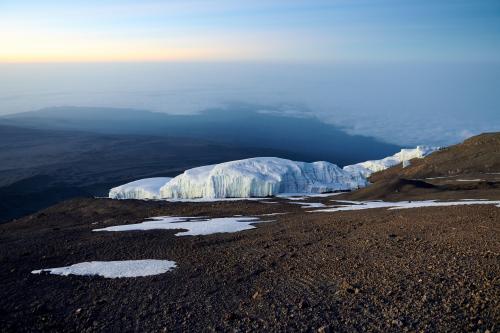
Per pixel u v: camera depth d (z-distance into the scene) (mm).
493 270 17500
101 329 16047
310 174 101625
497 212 30297
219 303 17812
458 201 48500
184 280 21250
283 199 79125
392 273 18984
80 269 24094
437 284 17031
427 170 103562
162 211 64250
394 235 26547
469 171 93062
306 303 16719
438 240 23781
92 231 41188
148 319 16688
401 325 14242
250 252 26219
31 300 19344
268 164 101500
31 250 30969
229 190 97438
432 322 14195
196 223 42219
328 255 23484
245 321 15859
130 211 66625
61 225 56531
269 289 18875
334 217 39500
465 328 13578
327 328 14656
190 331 15422
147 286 20578
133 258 26922
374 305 16000
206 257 25859
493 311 14289
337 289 18016
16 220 67562
